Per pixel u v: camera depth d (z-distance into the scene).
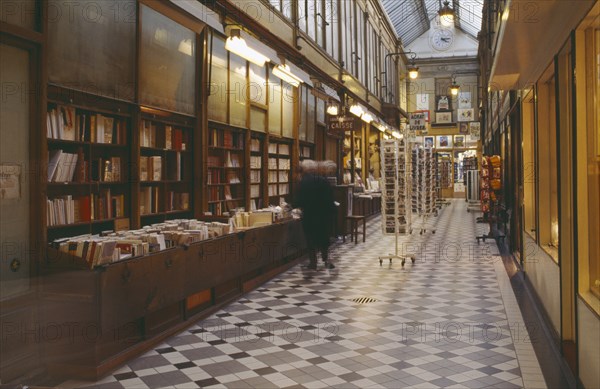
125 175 5.92
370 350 4.50
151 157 6.48
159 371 3.98
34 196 4.04
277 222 8.17
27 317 3.83
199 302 5.61
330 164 9.01
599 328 2.96
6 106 3.85
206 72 7.48
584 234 3.59
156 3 5.67
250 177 9.53
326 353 4.42
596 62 3.48
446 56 32.47
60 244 4.07
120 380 3.80
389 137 24.78
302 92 12.46
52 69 4.54
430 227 15.41
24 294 3.81
